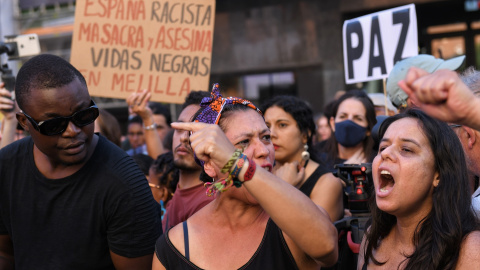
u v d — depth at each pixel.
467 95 1.12
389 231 1.97
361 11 8.99
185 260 1.85
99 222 2.20
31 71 2.05
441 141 1.80
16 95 2.08
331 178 2.99
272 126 3.19
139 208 2.23
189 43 3.81
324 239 1.62
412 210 1.83
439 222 1.76
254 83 9.65
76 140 2.08
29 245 2.24
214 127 1.58
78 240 2.20
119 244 2.22
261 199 1.58
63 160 2.11
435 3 8.64
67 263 2.21
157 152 3.77
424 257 1.76
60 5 9.85
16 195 2.25
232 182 1.59
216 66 9.77
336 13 9.09
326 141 4.58
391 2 8.79
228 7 9.59
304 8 9.21
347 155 3.85
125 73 3.83
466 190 1.81
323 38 9.19
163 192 3.45
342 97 3.90
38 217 2.22
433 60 3.05
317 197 2.93
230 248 1.83
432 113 1.17
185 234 1.90
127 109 9.41
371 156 2.58
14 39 3.63
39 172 2.22
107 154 2.26
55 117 2.02
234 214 1.86
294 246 1.78
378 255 1.97
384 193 1.83
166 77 3.82
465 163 1.83
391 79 3.09
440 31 8.77
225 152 1.55
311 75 9.30
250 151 1.79
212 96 1.91
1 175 2.27
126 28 3.86
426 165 1.80
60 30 9.84
